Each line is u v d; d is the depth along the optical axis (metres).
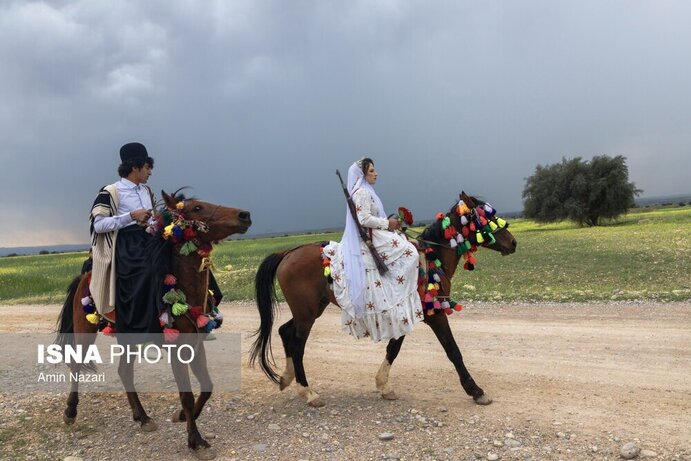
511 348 8.68
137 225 5.95
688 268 17.05
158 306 5.34
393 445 5.29
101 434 5.87
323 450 5.27
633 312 10.99
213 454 5.24
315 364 8.34
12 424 6.13
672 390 6.37
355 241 6.48
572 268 19.20
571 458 4.84
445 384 7.09
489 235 6.81
